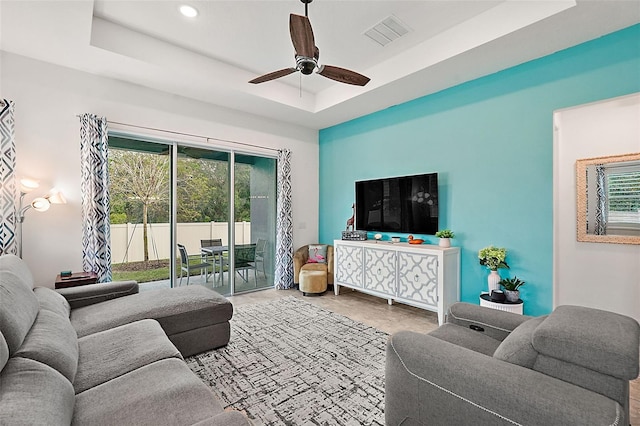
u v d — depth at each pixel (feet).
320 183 18.57
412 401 4.52
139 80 11.59
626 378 3.37
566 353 3.73
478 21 9.03
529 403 3.40
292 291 16.03
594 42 8.73
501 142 10.75
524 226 10.23
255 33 9.90
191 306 8.31
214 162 14.87
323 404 6.24
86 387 4.64
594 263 11.28
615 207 10.68
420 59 10.60
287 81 13.78
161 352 5.58
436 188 12.48
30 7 7.44
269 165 16.87
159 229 13.43
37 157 10.12
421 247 11.91
